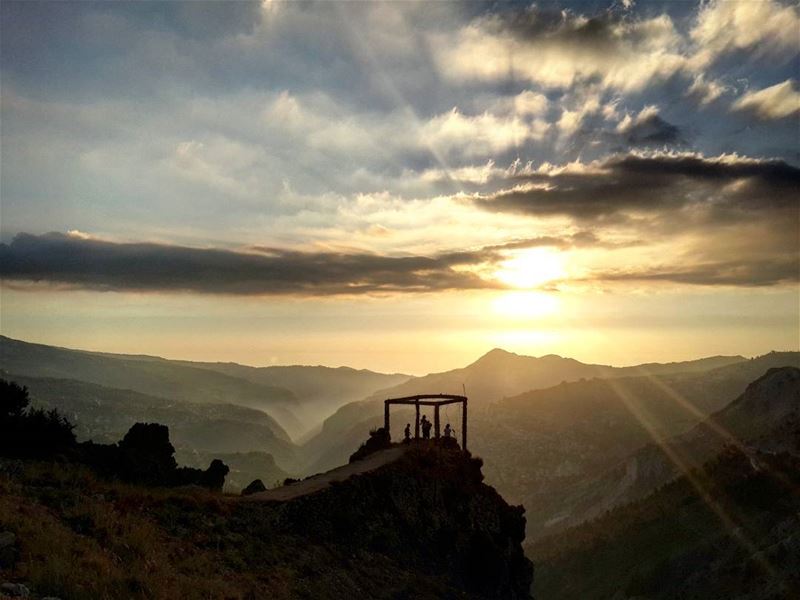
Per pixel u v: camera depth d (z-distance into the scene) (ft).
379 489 102.32
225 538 69.72
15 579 40.52
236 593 55.93
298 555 75.87
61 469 72.28
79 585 41.91
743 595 255.29
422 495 108.37
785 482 360.28
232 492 100.73
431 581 91.35
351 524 90.99
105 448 96.27
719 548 315.37
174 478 101.40
